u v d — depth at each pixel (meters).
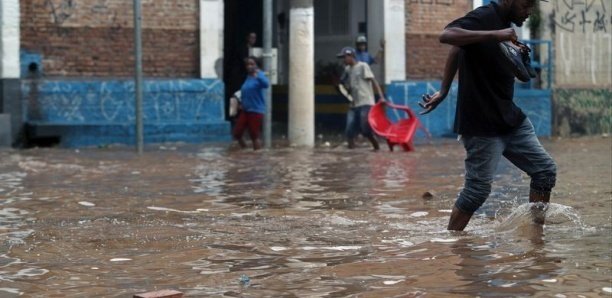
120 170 17.00
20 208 11.60
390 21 27.23
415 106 27.42
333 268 7.61
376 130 21.92
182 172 16.61
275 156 20.39
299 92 24.09
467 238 9.09
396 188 13.92
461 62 9.38
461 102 9.41
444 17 28.05
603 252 8.23
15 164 18.30
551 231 9.45
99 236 9.30
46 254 8.34
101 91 24.09
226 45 29.70
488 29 9.12
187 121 25.03
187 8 25.08
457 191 13.48
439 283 6.98
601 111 29.97
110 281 7.20
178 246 8.72
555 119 29.14
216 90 25.36
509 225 9.82
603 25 29.94
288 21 29.00
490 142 9.35
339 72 28.39
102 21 24.23
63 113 23.77
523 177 15.43
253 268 7.66
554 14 28.97
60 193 13.29
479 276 7.22
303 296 6.61
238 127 22.59
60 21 23.80
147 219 10.54
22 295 6.75
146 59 24.73
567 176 15.52
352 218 10.63
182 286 6.99
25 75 23.42
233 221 10.37
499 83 9.29
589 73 29.72
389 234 9.38
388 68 27.23
